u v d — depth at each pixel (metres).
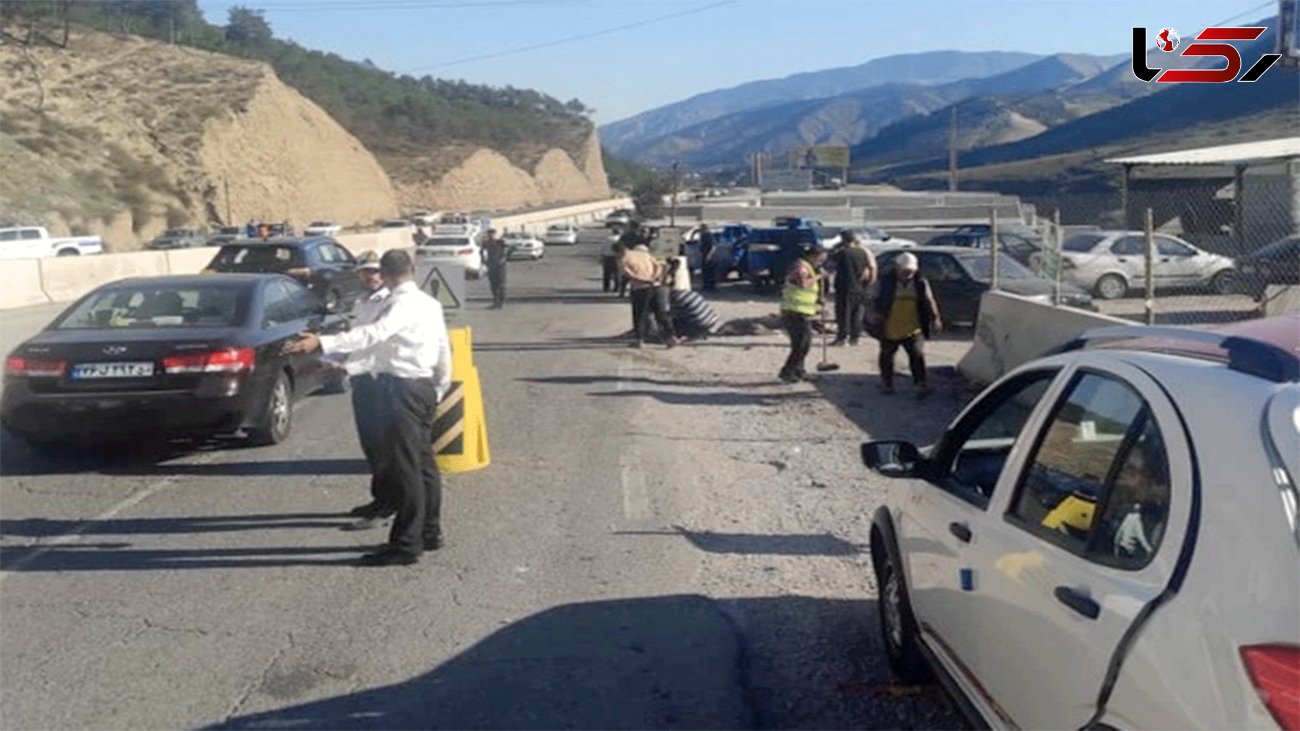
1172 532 3.44
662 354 21.00
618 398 15.81
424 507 8.34
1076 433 4.35
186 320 11.82
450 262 13.18
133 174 67.00
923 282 15.64
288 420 12.50
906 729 5.63
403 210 105.75
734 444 12.66
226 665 6.46
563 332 24.95
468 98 151.50
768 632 6.93
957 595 5.02
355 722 5.75
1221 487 3.33
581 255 66.12
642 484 10.67
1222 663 3.07
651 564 8.23
